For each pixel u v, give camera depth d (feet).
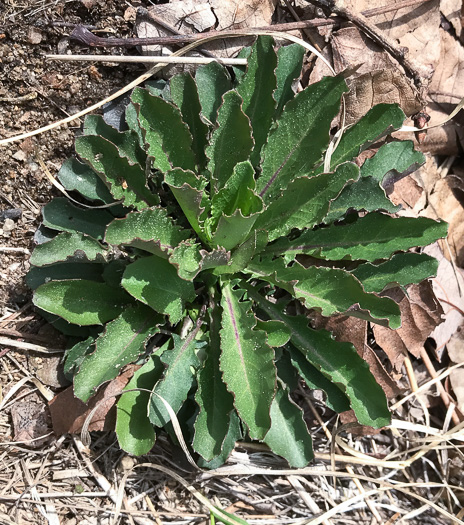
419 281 0.79
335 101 0.76
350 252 0.81
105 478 0.81
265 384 0.72
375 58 0.87
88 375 0.71
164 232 0.73
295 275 0.78
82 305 0.77
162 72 0.85
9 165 0.85
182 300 0.76
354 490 0.89
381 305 0.72
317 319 0.84
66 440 0.82
